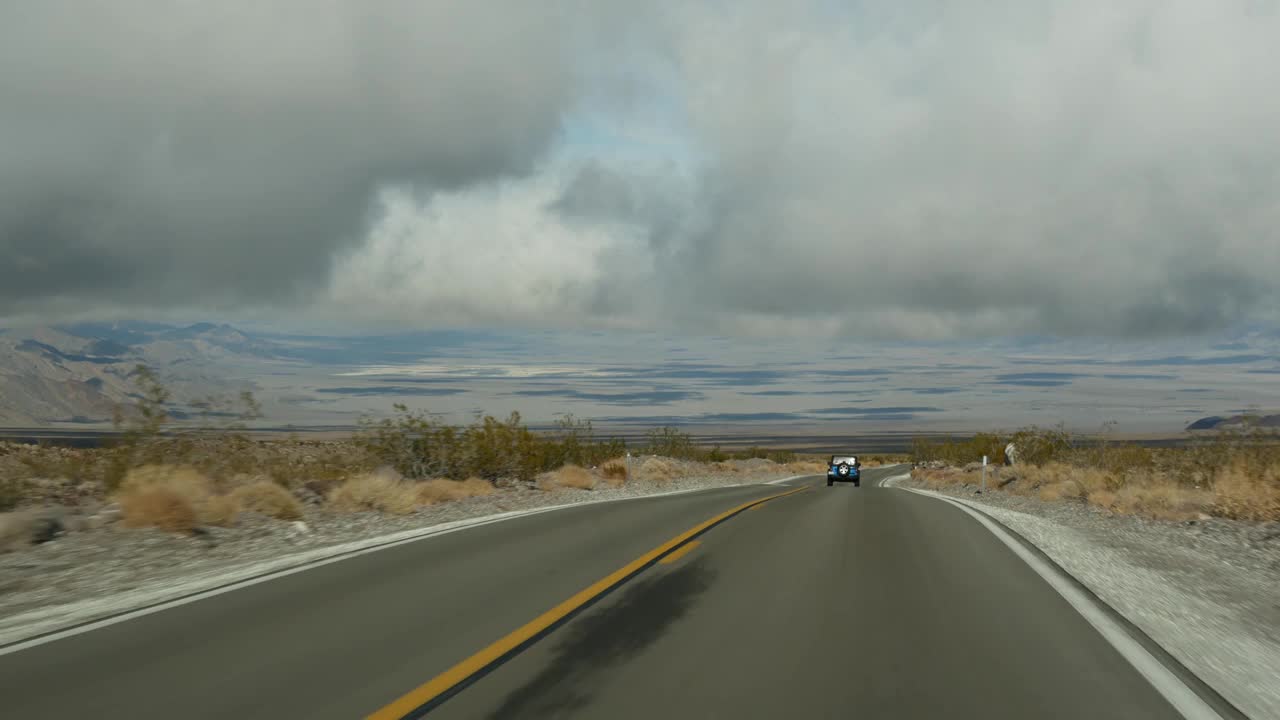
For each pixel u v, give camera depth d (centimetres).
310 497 1834
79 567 1041
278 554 1171
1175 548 1370
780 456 9562
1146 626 715
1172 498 1909
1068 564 1050
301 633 668
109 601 812
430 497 2088
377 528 1490
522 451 2855
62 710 492
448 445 2598
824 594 827
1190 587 970
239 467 1858
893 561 1038
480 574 942
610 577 921
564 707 490
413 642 639
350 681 542
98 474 1830
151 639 653
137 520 1292
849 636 657
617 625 694
